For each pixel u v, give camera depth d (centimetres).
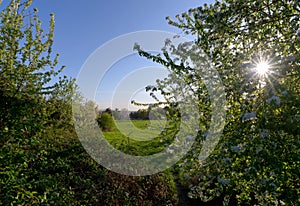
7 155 206
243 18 198
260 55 188
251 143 162
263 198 193
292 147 150
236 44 213
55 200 200
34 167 300
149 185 435
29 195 179
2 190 174
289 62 168
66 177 408
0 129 253
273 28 199
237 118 185
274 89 158
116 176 440
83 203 362
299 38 170
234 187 203
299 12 178
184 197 480
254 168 162
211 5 201
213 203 442
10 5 430
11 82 369
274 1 185
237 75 196
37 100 384
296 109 143
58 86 535
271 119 151
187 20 214
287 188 162
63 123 650
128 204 380
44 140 528
